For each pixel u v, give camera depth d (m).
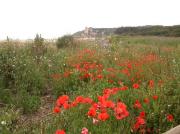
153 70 11.27
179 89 7.14
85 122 5.67
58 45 17.53
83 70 10.40
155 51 16.94
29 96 8.69
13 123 6.93
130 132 5.59
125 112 5.39
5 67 10.02
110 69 10.45
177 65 11.21
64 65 11.61
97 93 7.73
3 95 8.64
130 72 10.50
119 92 7.14
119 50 16.11
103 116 5.21
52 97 9.22
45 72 11.02
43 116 7.55
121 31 57.34
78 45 17.97
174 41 29.73
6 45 12.99
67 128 5.67
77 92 8.76
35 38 14.55
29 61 11.24
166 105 6.50
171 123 5.95
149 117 6.06
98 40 21.09
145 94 7.05
